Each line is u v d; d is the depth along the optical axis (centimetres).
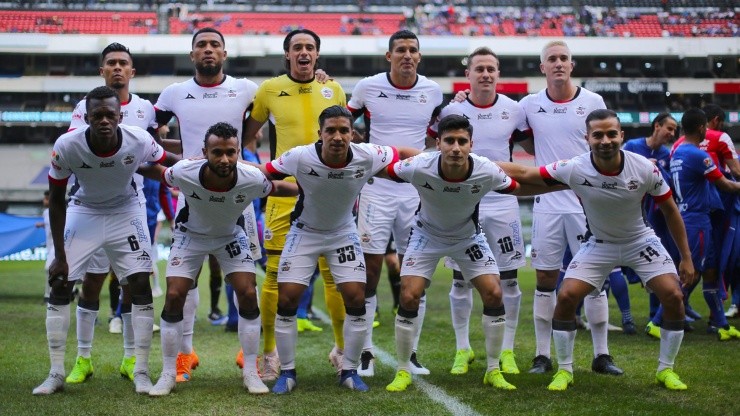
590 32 3625
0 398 510
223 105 627
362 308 547
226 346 761
